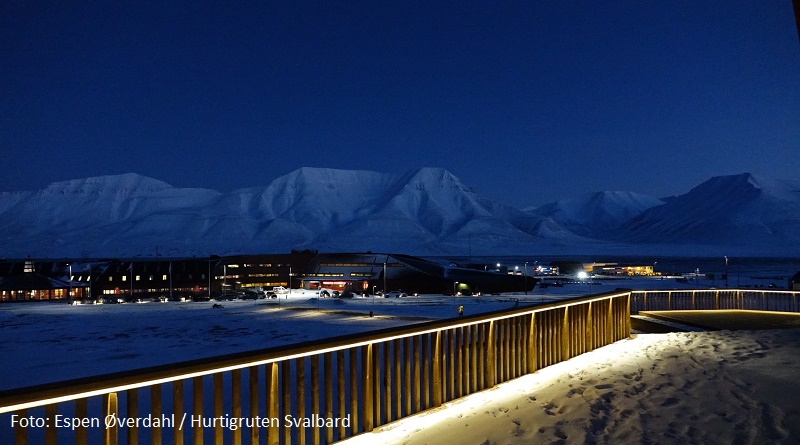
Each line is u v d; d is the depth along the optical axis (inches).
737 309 634.8
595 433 198.8
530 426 209.8
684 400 231.1
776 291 620.7
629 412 220.1
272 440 173.5
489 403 245.9
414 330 223.8
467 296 3435.0
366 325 1959.9
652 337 423.2
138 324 2191.2
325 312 2461.9
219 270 4097.0
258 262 4256.9
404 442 201.0
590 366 317.7
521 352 298.8
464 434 205.6
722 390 241.9
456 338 259.8
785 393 230.4
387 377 220.1
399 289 3858.3
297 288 4197.8
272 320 2207.2
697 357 317.7
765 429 193.2
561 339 338.0
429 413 235.0
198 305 3075.8
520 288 3841.0
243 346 1561.3
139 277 3799.2
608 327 401.4
